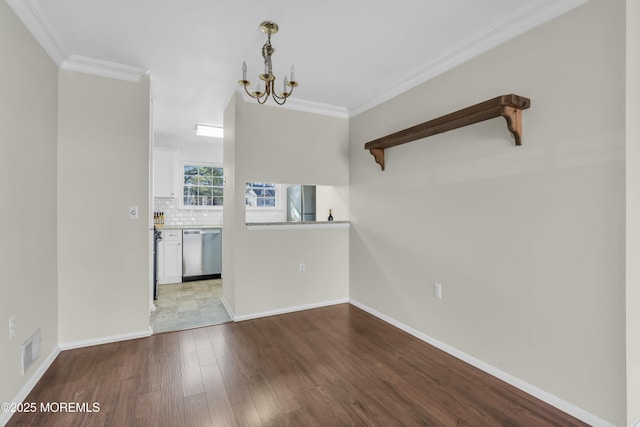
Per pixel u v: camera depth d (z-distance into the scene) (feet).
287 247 11.49
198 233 16.38
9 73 5.67
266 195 19.22
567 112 5.75
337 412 5.85
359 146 11.91
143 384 6.73
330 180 12.29
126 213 8.92
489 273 7.18
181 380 6.89
